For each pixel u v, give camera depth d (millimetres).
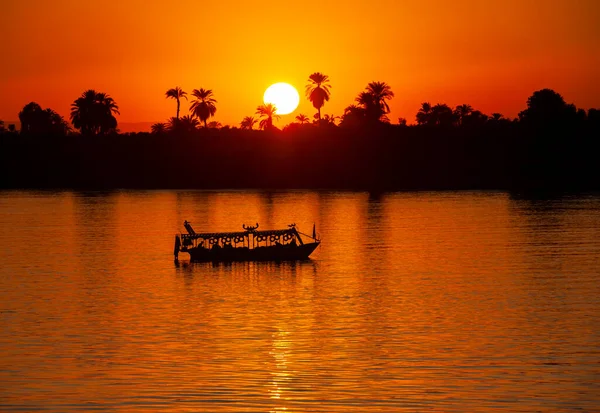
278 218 172750
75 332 59781
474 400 43312
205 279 85625
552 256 102125
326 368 49344
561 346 54000
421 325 61094
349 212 188375
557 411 41688
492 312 65688
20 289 80062
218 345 55281
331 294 75562
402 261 99375
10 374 48594
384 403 42906
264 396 44188
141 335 58656
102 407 42656
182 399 43781
